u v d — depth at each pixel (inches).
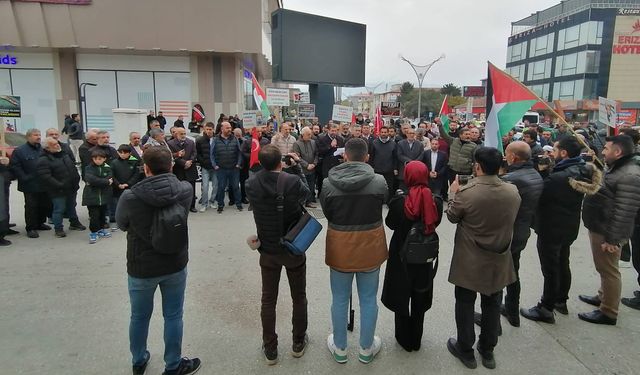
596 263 158.9
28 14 652.7
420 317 135.5
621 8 2102.6
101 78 728.3
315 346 141.5
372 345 133.1
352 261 125.1
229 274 202.5
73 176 269.0
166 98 747.4
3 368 127.7
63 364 130.3
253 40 701.9
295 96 981.2
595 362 133.9
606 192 152.3
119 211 110.7
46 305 169.0
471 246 126.7
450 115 397.1
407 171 129.3
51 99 721.0
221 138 334.0
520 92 175.3
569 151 151.5
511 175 146.0
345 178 122.6
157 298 175.3
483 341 131.7
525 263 223.5
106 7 666.8
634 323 159.0
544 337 148.6
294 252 121.7
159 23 680.4
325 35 644.7
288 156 155.6
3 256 226.2
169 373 123.7
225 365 130.6
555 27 2359.7
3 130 246.4
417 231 127.9
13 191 394.6
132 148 290.2
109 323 155.2
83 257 225.3
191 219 311.9
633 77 2138.3
